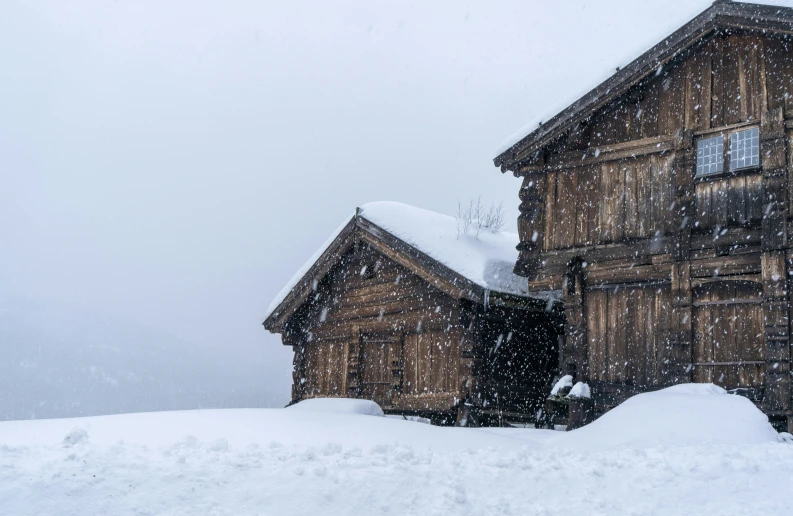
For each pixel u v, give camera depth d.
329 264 22.67
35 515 6.48
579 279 17.12
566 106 17.38
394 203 22.14
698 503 7.73
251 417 13.20
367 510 7.12
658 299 15.93
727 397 13.02
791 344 13.96
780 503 7.69
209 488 7.38
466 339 18.83
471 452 10.10
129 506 6.82
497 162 18.67
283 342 24.91
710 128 15.64
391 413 20.94
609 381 16.36
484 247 19.98
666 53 15.96
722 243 15.12
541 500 7.78
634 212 16.55
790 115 14.62
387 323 21.56
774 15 14.50
